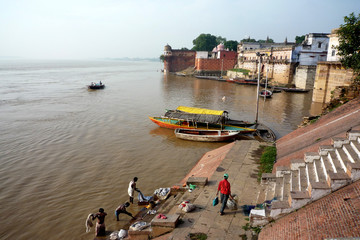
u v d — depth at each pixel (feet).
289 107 134.62
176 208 33.22
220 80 274.98
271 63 231.30
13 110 119.85
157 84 241.96
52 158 65.57
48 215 42.32
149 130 92.17
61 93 173.37
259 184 37.27
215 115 87.86
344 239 16.51
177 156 68.74
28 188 50.90
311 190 25.70
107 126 95.66
